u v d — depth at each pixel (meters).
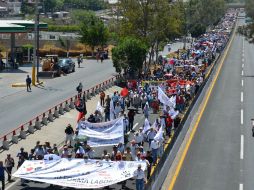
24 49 91.62
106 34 102.31
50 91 58.59
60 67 74.44
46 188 26.83
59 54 102.81
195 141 37.44
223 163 31.94
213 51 100.81
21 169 26.34
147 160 26.98
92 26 102.38
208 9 179.50
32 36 115.12
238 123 44.12
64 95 55.78
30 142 36.50
